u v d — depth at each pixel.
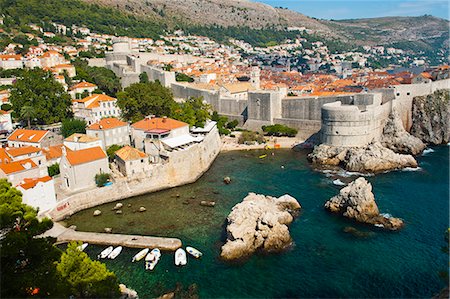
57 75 166.62
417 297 48.00
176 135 106.44
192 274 53.41
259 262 56.47
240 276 53.09
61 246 62.00
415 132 135.12
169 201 81.44
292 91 188.38
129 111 129.25
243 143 136.12
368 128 116.12
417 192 84.44
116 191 82.75
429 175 97.12
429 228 66.12
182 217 72.69
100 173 85.00
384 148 108.25
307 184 91.50
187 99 163.38
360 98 126.25
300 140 136.88
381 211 73.81
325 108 118.44
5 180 37.97
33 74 138.75
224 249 57.72
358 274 53.22
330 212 73.75
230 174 101.19
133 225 69.44
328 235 64.38
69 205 75.94
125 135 111.88
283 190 87.31
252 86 188.88
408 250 59.06
